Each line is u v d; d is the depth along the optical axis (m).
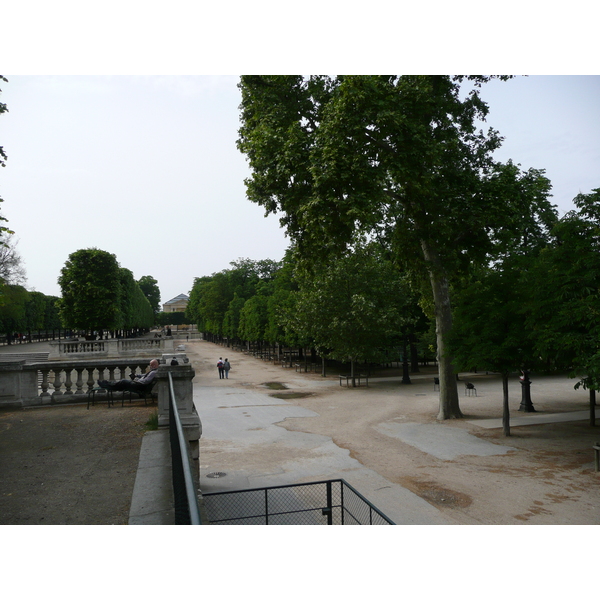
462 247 21.92
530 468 12.76
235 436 16.75
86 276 47.78
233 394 27.94
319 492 10.88
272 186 19.11
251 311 61.75
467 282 23.58
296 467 12.85
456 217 20.41
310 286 33.25
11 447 7.61
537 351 14.48
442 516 9.30
